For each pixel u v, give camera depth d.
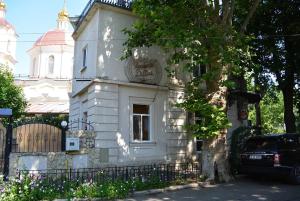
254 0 14.72
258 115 21.61
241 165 12.84
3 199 8.63
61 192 9.55
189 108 12.34
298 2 17.12
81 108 16.52
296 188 10.88
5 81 21.83
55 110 28.64
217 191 10.55
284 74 18.70
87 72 15.53
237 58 11.66
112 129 13.80
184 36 11.20
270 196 9.64
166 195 10.07
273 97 21.78
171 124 15.74
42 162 11.36
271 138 12.07
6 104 21.02
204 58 11.52
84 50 17.02
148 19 12.81
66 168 11.65
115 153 13.66
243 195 9.84
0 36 43.56
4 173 10.65
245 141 14.17
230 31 12.15
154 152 14.98
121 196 9.69
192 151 16.20
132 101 14.77
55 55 43.53
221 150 12.55
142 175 11.40
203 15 12.60
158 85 15.52
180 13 12.53
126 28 13.77
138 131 14.91
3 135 12.99
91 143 12.80
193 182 11.76
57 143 13.44
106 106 13.83
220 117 11.80
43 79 38.16
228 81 11.83
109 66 14.34
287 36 17.80
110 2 14.68
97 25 14.48
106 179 10.66
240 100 18.59
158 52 15.91
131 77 14.84
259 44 18.20
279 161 11.45
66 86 38.41
